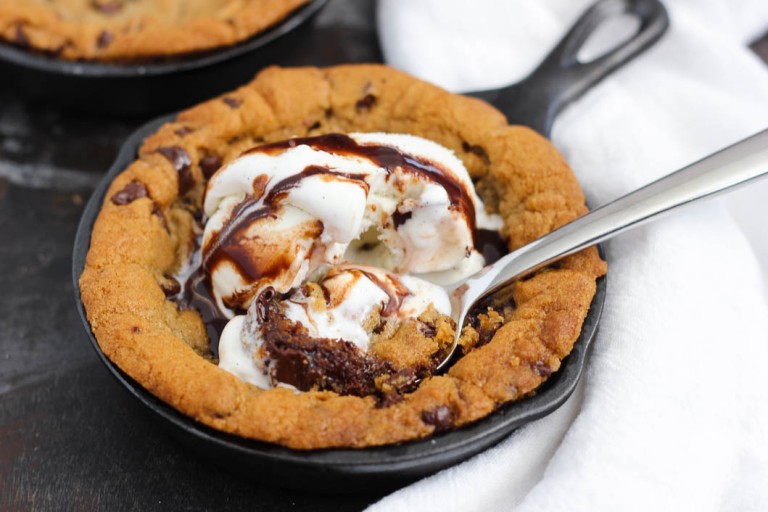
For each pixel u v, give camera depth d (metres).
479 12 0.49
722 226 0.41
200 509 0.38
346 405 0.36
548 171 0.41
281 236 0.38
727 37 0.48
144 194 0.40
